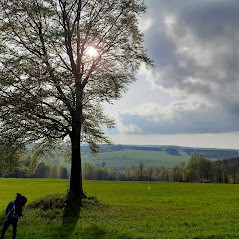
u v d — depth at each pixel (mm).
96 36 18219
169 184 64062
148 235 11023
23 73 14836
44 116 15867
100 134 18844
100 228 12070
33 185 50406
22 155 17531
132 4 18109
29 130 15055
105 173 164500
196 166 129250
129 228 12328
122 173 173750
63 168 135500
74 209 15828
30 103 14305
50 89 15352
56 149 19484
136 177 167250
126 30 18875
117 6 18203
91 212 15664
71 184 17672
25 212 15180
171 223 13766
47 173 110875
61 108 15430
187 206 21062
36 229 11977
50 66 15672
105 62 18375
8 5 16188
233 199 27719
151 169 179375
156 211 17422
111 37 18719
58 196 17938
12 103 14430
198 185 59906
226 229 12555
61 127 16156
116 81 17266
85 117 16500
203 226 13312
